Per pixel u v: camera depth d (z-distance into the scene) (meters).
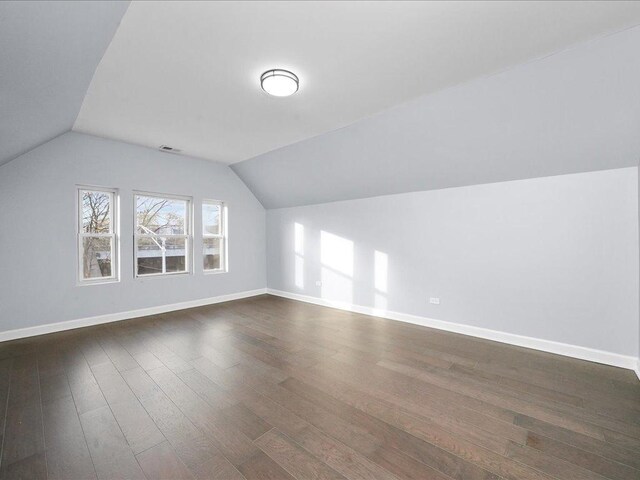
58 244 3.64
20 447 1.68
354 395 2.25
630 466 1.56
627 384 2.40
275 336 3.56
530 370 2.66
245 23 1.78
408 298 4.14
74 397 2.20
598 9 1.67
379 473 1.51
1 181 3.27
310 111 3.05
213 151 4.48
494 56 2.12
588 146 2.62
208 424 1.90
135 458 1.60
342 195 4.73
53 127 3.04
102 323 3.98
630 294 2.67
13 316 3.36
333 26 1.81
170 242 4.73
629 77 2.05
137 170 4.25
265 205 5.94
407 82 2.48
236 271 5.55
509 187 3.29
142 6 1.63
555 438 1.77
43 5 1.26
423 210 3.97
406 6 1.65
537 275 3.14
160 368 2.69
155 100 2.80
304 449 1.68
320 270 5.18
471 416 1.99
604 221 2.78
